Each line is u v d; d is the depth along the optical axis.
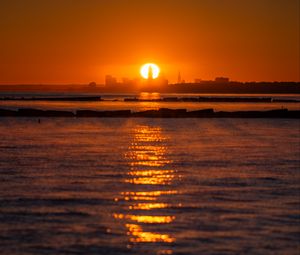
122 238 75.44
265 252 70.38
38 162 139.75
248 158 149.88
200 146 183.38
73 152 163.12
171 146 183.25
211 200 95.12
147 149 173.12
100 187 106.00
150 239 74.94
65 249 71.50
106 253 70.31
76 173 122.19
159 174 121.44
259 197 97.31
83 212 87.38
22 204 92.06
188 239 74.94
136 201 94.56
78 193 100.50
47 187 105.62
